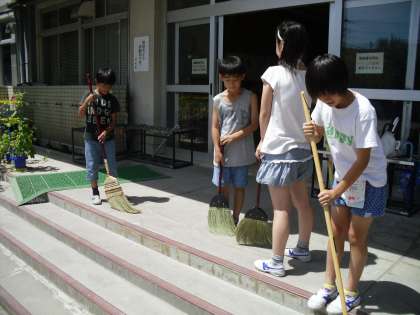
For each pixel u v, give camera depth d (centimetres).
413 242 335
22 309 308
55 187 516
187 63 642
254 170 584
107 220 400
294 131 273
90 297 302
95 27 811
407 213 393
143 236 360
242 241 331
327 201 226
